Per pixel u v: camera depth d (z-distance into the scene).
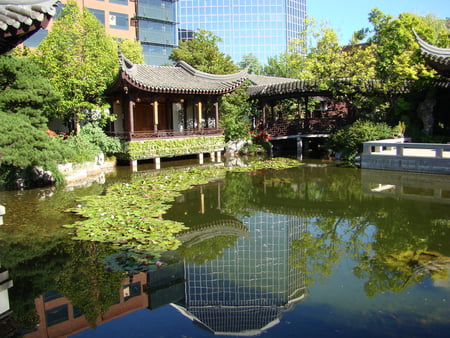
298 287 5.50
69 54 16.94
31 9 4.67
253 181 14.08
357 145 18.36
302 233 8.02
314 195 11.55
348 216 9.17
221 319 4.75
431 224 8.27
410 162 14.65
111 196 11.27
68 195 11.95
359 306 4.92
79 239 7.50
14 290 5.66
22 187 13.26
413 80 19.75
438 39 21.66
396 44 19.25
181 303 5.22
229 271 6.18
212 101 22.05
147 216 9.05
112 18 41.47
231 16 67.44
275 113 29.41
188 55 25.50
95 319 4.89
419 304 4.92
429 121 19.17
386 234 7.72
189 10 66.75
